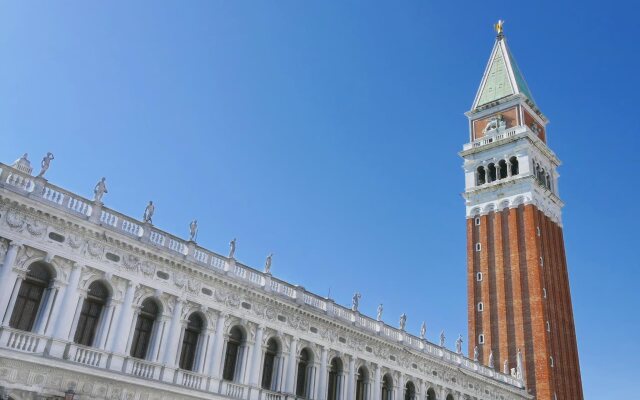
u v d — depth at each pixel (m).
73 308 35.69
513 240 93.56
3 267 33.16
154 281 40.22
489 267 95.38
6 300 32.88
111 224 38.78
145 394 37.72
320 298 52.19
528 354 85.06
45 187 35.97
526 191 95.44
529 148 98.56
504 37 115.56
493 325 91.19
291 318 48.72
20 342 32.75
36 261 35.09
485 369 73.12
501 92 106.56
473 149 104.12
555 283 94.31
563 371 87.69
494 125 103.88
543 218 97.50
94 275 37.31
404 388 58.28
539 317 85.75
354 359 53.34
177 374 39.78
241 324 44.84
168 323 40.50
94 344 36.59
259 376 44.94
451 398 64.81
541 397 81.06
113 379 36.00
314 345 50.12
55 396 33.38
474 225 100.56
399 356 58.78
